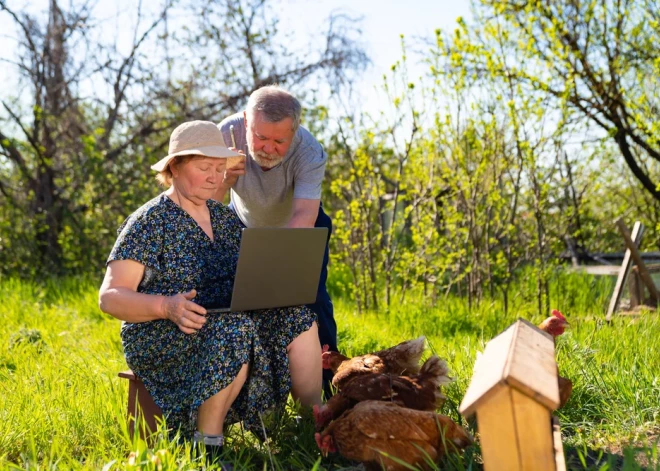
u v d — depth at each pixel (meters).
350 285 9.34
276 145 4.51
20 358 6.18
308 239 3.98
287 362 4.13
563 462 2.93
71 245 13.02
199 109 14.61
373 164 9.66
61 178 13.79
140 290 3.94
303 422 4.16
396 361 4.19
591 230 13.85
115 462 3.41
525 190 10.37
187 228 4.05
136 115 14.59
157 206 4.02
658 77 9.85
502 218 9.77
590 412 4.48
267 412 3.99
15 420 4.22
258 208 5.03
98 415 4.27
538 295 8.71
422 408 3.77
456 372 4.93
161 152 14.28
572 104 10.46
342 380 4.17
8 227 13.01
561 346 5.39
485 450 2.75
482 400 2.72
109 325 7.99
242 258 3.76
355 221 9.63
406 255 9.41
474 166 9.01
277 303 4.05
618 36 10.36
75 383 5.19
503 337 3.38
